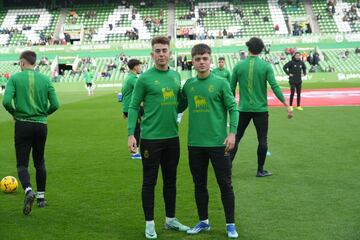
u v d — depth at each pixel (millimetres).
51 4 61344
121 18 58250
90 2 61531
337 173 9008
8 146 13719
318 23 55531
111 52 51188
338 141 12508
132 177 9312
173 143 6156
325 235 5758
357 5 57156
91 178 9312
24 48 51406
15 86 7281
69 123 19172
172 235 6016
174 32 55500
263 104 9047
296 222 6281
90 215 6898
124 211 7062
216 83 6023
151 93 6055
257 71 8953
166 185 6270
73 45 51344
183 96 6270
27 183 7055
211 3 59656
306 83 41969
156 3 60562
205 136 6051
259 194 7703
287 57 49219
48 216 6891
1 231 6250
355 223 6172
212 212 6891
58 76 49031
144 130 6113
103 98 33719
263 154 8906
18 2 61875
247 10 58219
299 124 16125
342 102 23750
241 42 50062
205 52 5961
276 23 56062
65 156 11820
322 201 7207
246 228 6117
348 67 46969
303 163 9992
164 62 6055
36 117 7348
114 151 12414
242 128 9227
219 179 6012
